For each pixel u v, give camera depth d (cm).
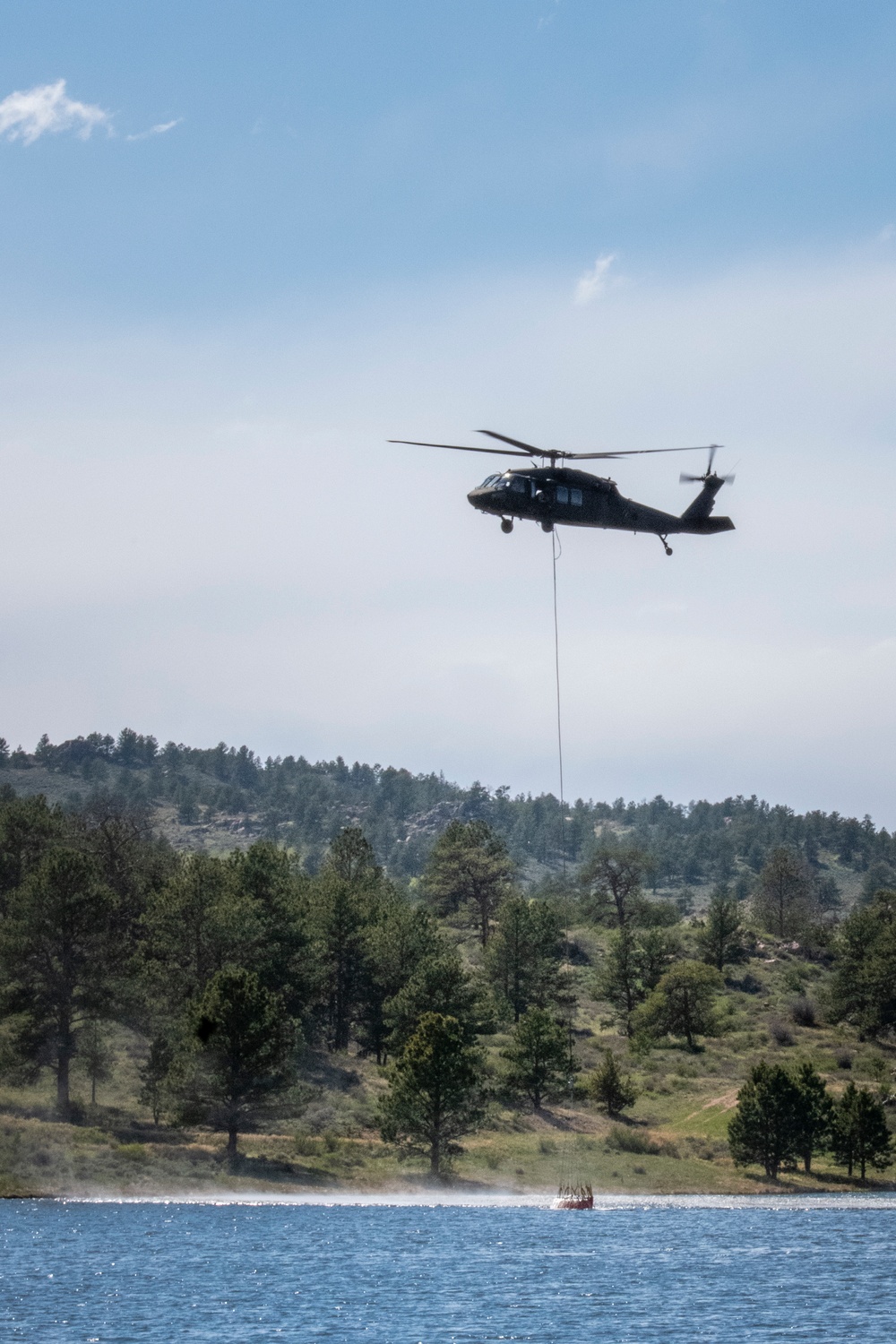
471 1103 9350
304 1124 9712
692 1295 5497
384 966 11400
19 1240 6494
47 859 9044
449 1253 6506
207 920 9806
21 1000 8669
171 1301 5181
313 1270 5931
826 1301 5388
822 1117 10394
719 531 6050
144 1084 9612
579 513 5328
